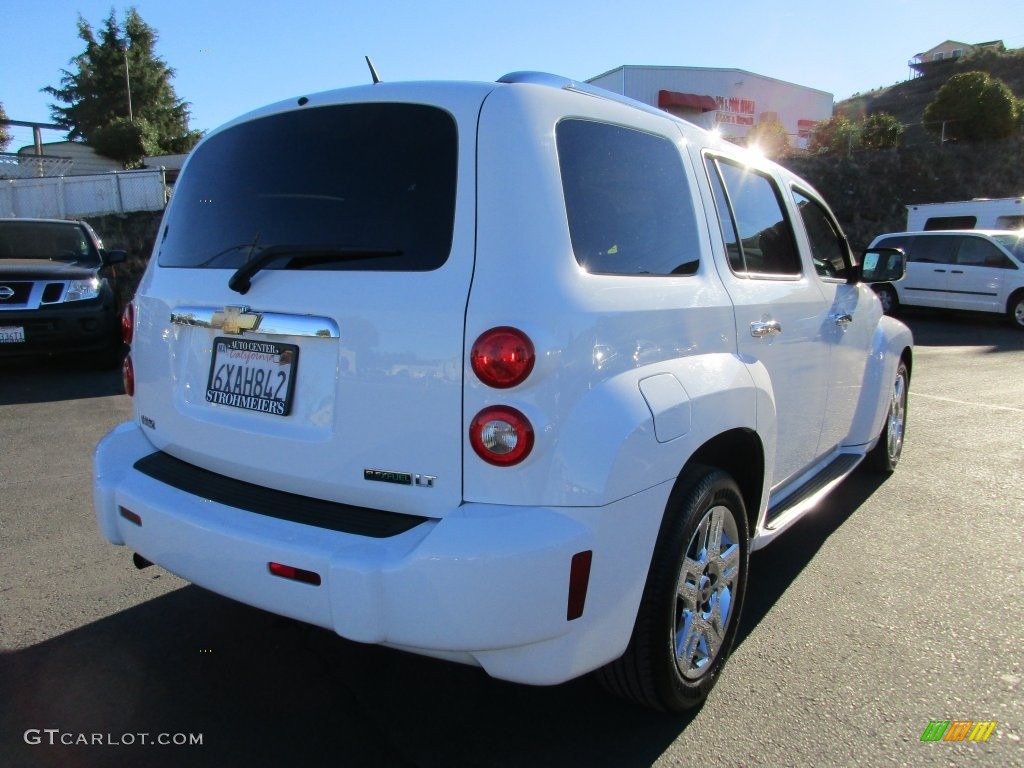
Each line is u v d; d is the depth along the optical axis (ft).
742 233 9.83
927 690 8.66
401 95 7.22
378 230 6.88
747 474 9.43
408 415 6.50
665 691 7.70
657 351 7.30
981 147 98.58
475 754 7.57
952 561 12.17
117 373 28.22
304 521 6.84
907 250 49.62
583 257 6.83
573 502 6.30
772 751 7.61
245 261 7.74
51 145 119.65
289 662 9.22
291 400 7.23
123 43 142.82
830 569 11.87
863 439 14.15
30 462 17.26
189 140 147.95
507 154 6.61
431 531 6.24
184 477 8.06
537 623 6.19
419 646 6.19
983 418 22.29
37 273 26.23
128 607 10.50
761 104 112.78
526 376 6.12
